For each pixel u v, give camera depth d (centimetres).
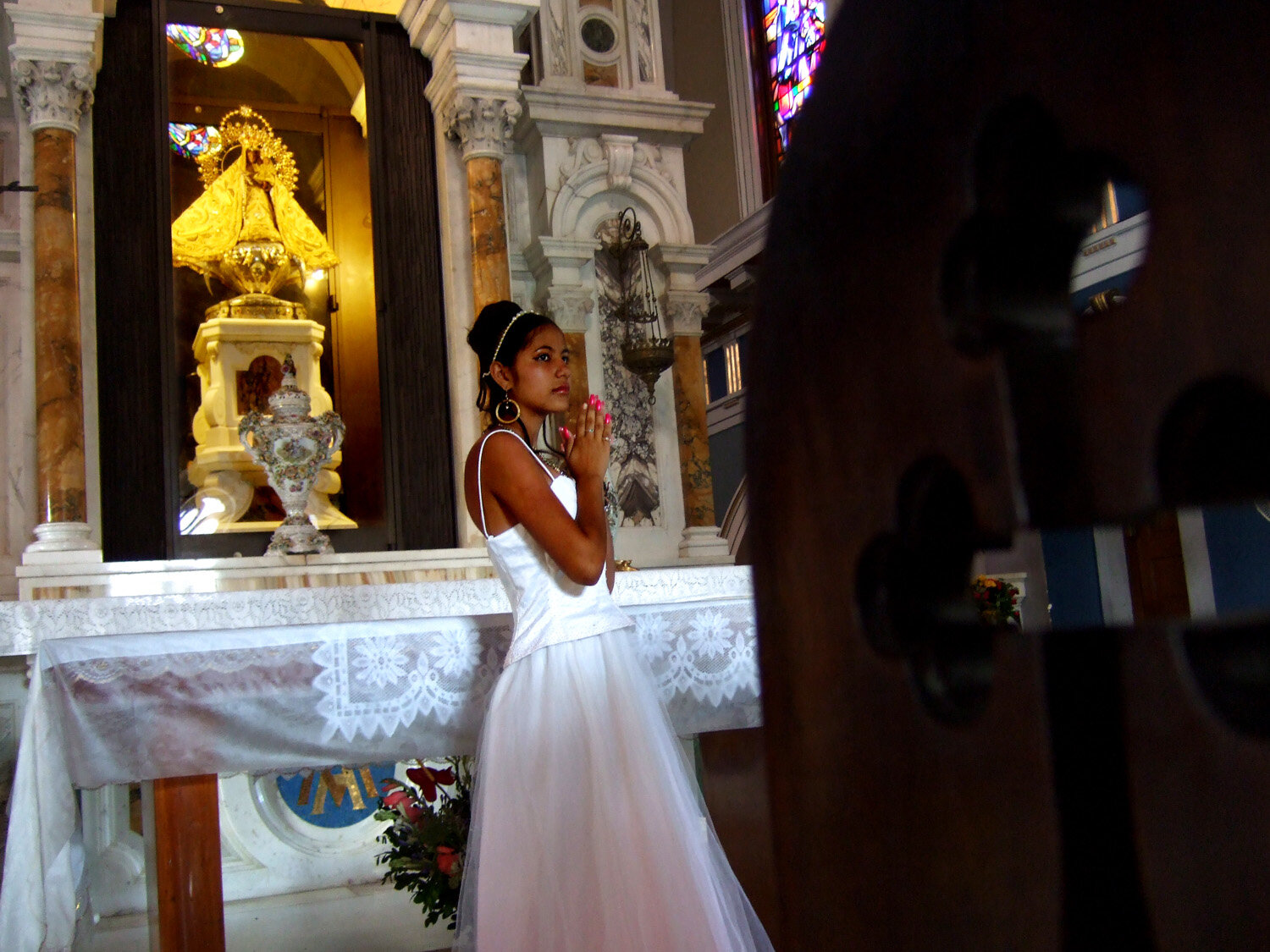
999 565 1033
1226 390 22
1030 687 26
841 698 31
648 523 564
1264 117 21
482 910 209
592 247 563
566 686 217
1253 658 24
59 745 245
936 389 27
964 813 28
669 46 1503
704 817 238
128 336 464
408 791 327
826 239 30
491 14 514
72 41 440
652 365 552
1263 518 842
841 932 31
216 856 257
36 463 420
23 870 234
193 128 517
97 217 466
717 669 304
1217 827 24
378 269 520
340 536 495
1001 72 26
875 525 29
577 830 208
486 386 242
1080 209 26
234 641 261
